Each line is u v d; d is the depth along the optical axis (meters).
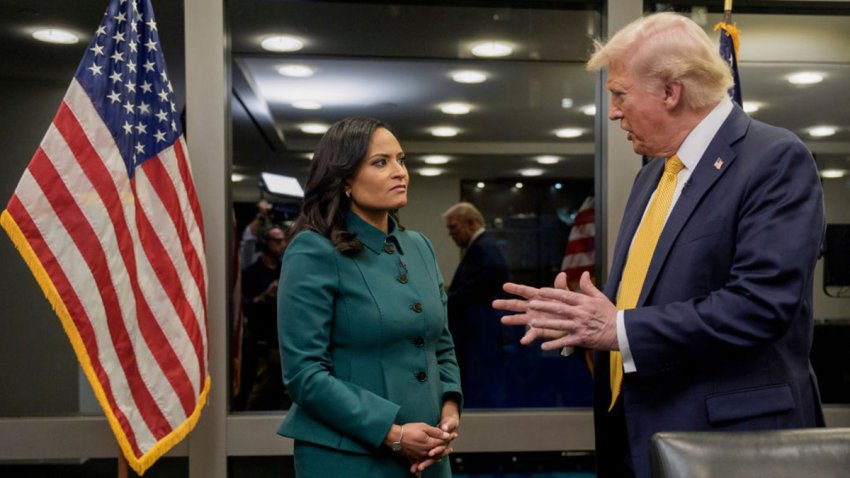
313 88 2.87
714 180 1.45
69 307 2.14
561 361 2.93
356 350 1.61
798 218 1.34
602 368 1.69
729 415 1.40
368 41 2.89
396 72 2.90
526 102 2.92
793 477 1.06
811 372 1.52
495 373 2.92
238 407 2.80
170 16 2.74
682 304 1.39
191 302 2.35
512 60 2.92
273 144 2.84
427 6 2.90
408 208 2.91
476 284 2.92
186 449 2.72
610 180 2.83
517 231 2.92
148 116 2.34
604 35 2.87
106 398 2.17
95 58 2.26
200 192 2.71
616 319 1.41
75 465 2.74
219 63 2.72
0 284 2.73
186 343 2.32
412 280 1.70
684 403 1.44
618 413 1.65
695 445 1.09
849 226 2.93
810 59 2.96
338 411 1.53
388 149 1.66
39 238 2.13
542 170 2.92
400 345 1.63
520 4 2.91
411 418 1.61
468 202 2.92
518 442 2.83
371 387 1.60
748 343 1.34
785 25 2.95
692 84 1.46
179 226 2.34
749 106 2.95
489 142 2.92
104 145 2.22
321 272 1.60
